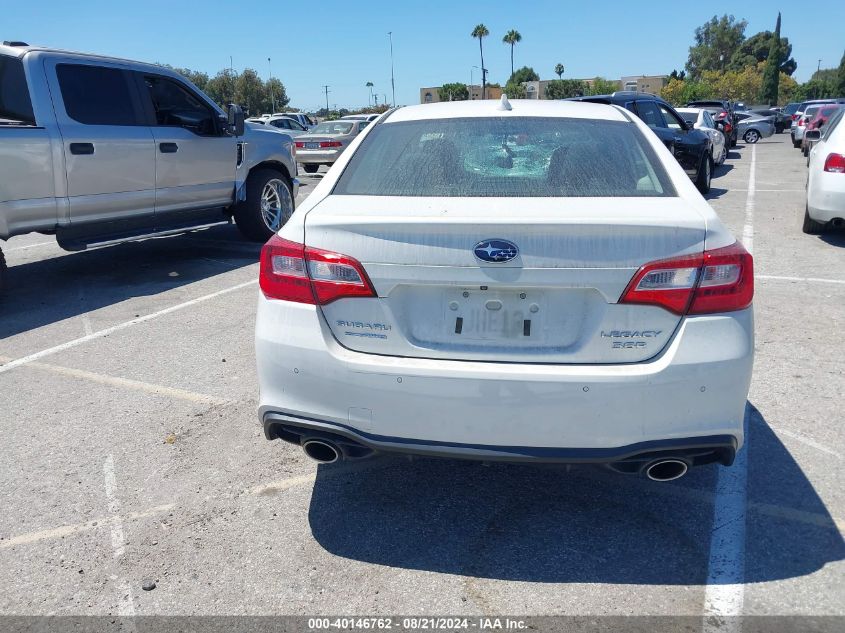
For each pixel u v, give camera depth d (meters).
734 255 2.40
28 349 5.13
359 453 2.65
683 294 2.37
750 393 4.05
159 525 2.93
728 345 2.39
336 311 2.54
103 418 3.95
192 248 8.85
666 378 2.36
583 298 2.40
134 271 7.58
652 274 2.35
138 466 3.41
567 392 2.37
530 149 2.99
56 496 3.16
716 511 2.93
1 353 5.05
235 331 5.44
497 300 2.43
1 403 4.19
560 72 91.69
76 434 3.76
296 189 9.41
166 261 8.09
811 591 2.45
